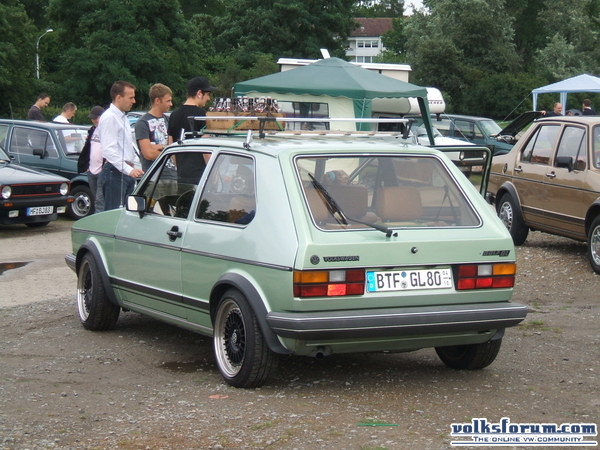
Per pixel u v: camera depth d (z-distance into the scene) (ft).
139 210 21.72
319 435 15.40
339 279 16.88
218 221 19.31
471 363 20.06
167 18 184.44
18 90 168.25
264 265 17.31
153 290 21.39
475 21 215.51
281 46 214.28
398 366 20.89
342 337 16.87
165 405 17.37
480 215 18.75
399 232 17.67
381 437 15.35
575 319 26.32
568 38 239.71
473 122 84.48
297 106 58.75
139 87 169.48
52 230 49.93
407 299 17.46
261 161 18.54
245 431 15.62
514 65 215.92
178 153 21.65
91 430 15.83
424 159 19.39
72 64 169.89
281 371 20.17
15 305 28.76
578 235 35.81
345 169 18.48
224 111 26.76
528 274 34.45
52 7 179.93
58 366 20.75
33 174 49.42
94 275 24.06
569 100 185.47
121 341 23.44
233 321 18.61
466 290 18.02
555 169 37.29
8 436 15.48
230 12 222.48
